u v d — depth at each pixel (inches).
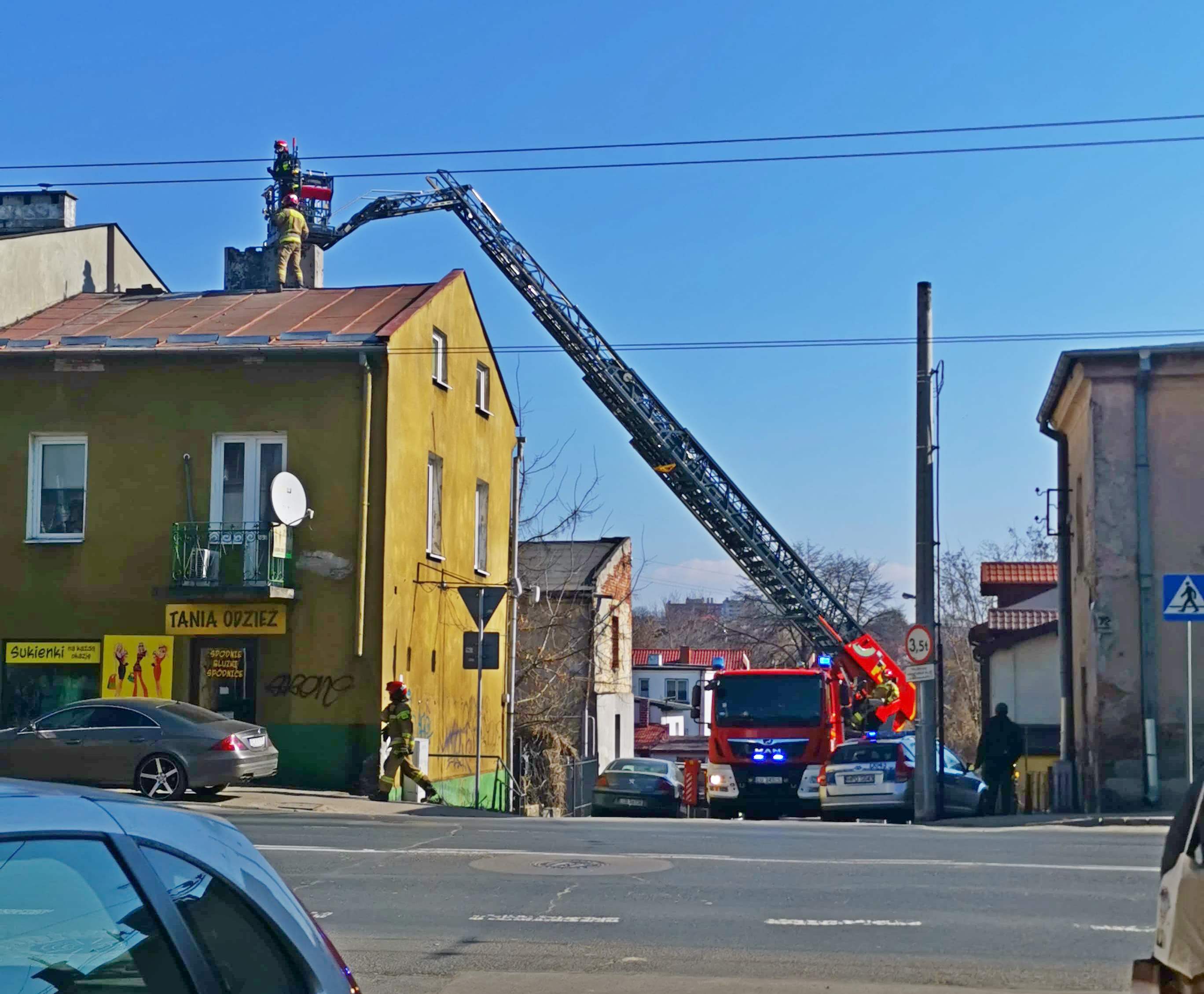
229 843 152.5
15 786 140.4
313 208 1551.4
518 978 313.4
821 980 310.5
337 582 900.0
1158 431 824.9
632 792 1176.8
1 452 935.7
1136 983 210.5
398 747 856.9
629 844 544.7
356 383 917.8
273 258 1302.9
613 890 424.5
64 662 913.5
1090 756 842.2
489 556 1195.9
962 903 403.5
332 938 354.6
